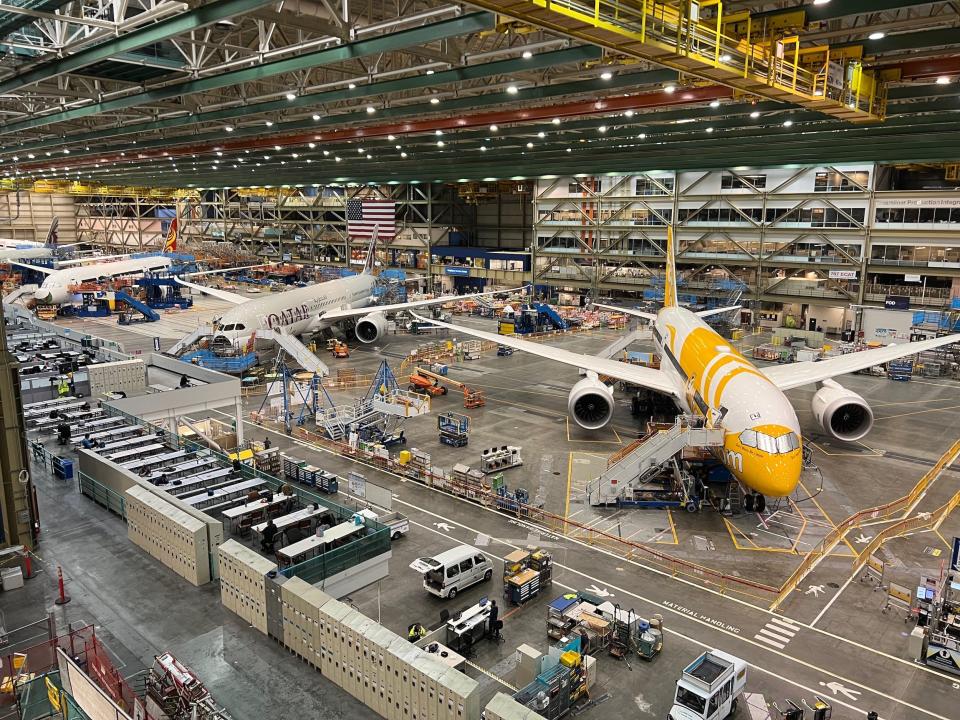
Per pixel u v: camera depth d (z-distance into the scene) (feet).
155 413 121.19
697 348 128.77
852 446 140.26
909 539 99.71
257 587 73.00
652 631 72.18
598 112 138.82
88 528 97.35
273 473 120.06
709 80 82.58
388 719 60.49
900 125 148.25
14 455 87.35
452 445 136.56
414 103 145.69
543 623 76.79
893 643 74.28
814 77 92.53
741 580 86.53
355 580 83.10
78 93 140.36
